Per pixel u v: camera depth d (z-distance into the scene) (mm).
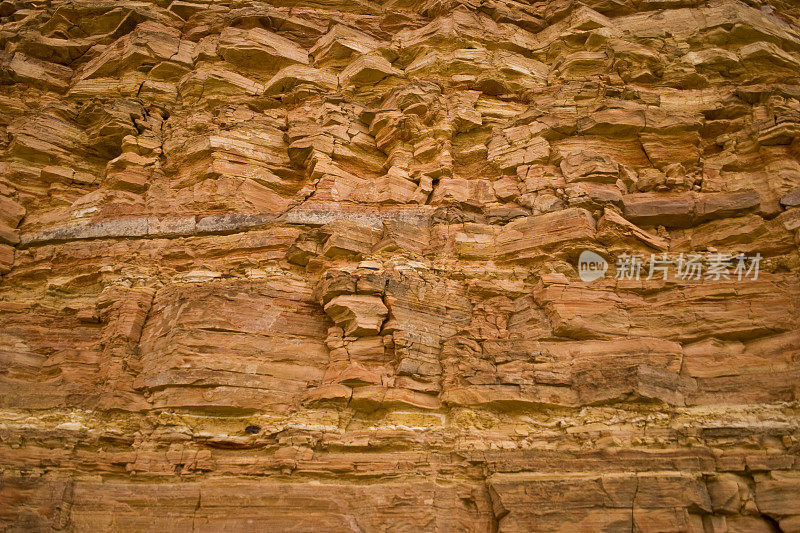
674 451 9203
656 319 10750
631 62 14430
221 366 10320
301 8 16531
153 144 13984
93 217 13023
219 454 9852
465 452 9711
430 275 11453
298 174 13750
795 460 8938
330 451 9820
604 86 13984
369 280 10797
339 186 13148
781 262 11031
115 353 10727
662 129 13070
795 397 9586
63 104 14664
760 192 12164
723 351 10352
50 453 9586
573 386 10117
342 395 10047
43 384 10594
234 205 12836
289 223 12609
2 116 14602
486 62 14906
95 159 14391
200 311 10758
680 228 12117
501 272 11656
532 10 16297
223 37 15297
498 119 14203
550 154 13133
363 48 15383
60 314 11680
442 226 12242
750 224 11469
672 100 13859
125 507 9289
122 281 11789
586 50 15234
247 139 13711
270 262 11922
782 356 10047
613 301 10898
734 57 14453
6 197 13391
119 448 9914
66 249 12492
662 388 9789
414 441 9883
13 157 13773
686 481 8836
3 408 10219
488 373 10297
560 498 8969
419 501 9344
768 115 13062
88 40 16234
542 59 15570
